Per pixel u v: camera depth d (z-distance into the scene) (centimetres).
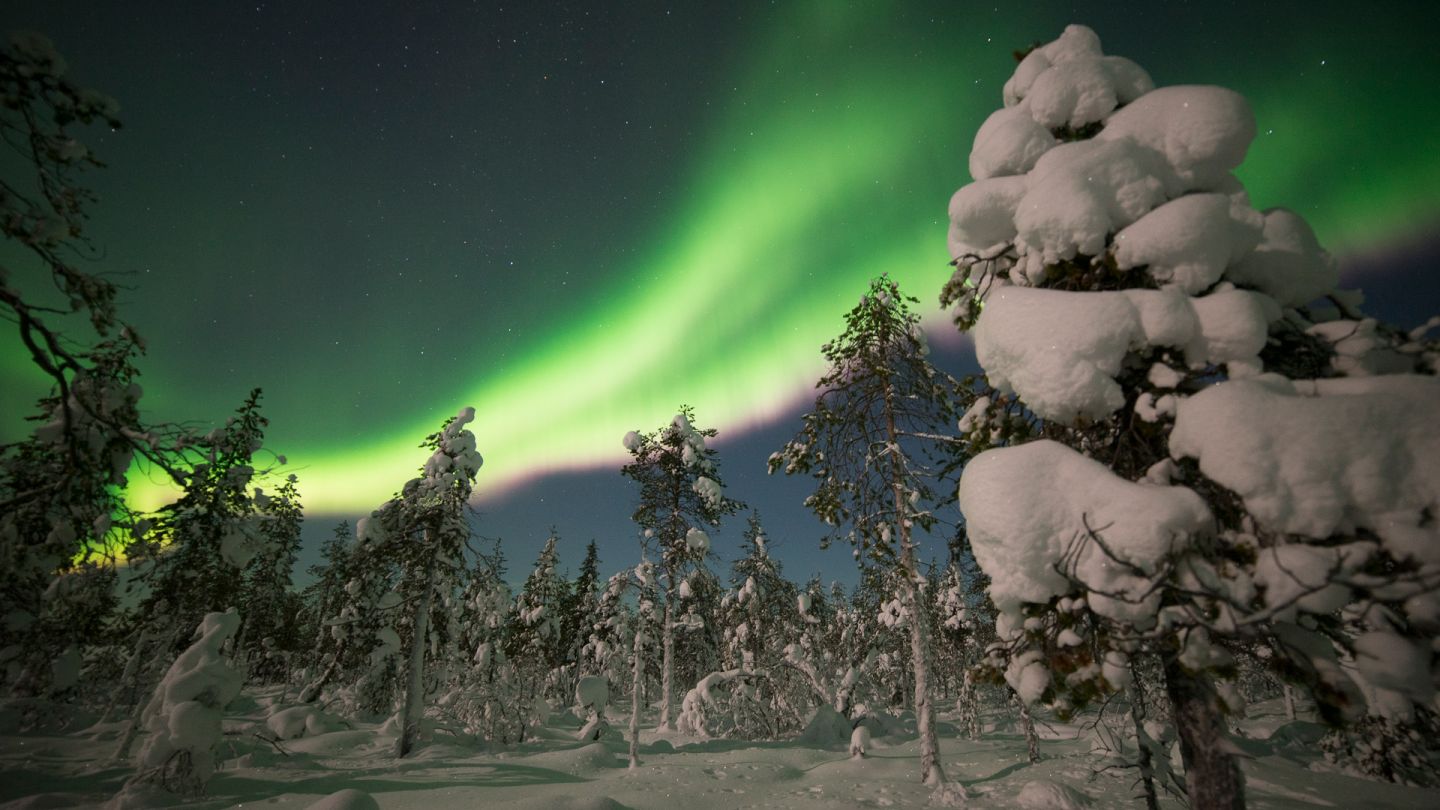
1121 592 377
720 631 2833
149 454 648
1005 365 465
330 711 2697
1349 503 340
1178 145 470
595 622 3391
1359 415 343
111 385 657
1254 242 454
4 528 664
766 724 2341
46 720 1870
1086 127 531
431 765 1606
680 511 1827
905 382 1333
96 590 1370
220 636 1254
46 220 510
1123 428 482
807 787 1243
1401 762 1219
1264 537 367
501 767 1571
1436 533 319
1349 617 375
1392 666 336
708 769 1458
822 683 2502
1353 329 443
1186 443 392
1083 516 366
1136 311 429
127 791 1071
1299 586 331
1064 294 449
